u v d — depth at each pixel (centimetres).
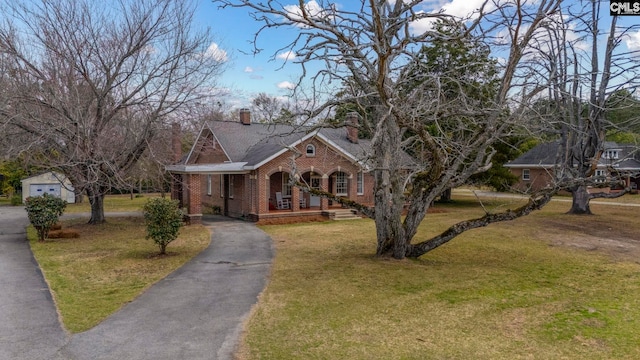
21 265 1274
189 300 924
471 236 1792
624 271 1205
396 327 771
